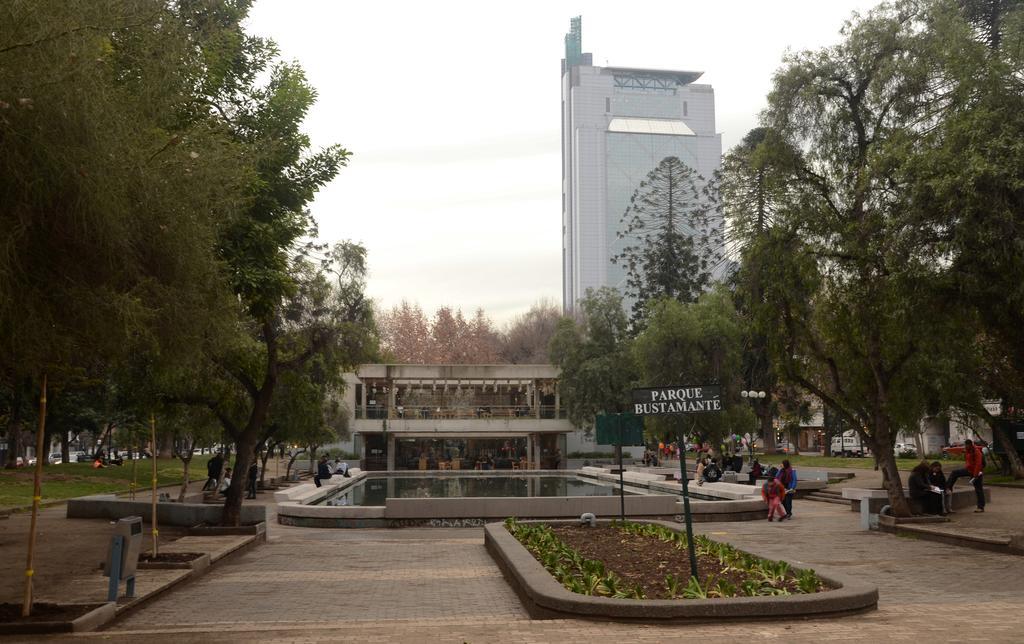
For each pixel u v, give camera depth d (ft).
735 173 75.77
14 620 30.09
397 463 224.74
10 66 23.30
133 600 35.47
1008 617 29.32
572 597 29.89
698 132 648.79
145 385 65.26
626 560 41.19
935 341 60.44
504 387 237.66
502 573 45.34
